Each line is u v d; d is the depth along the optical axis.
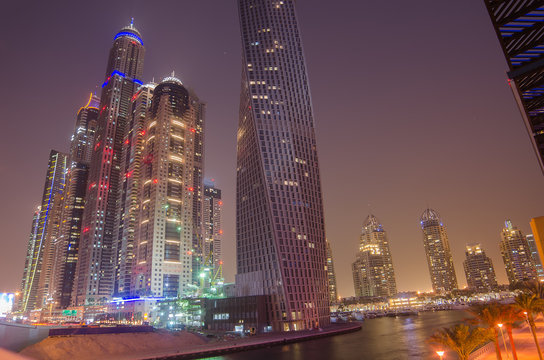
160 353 104.00
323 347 122.31
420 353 102.06
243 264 199.25
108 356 101.50
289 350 117.31
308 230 194.12
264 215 191.62
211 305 194.00
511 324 59.09
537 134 16.36
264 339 128.00
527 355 72.12
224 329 181.38
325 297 187.62
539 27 14.23
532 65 14.91
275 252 180.75
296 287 176.50
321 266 192.75
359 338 146.25
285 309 169.62
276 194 192.38
